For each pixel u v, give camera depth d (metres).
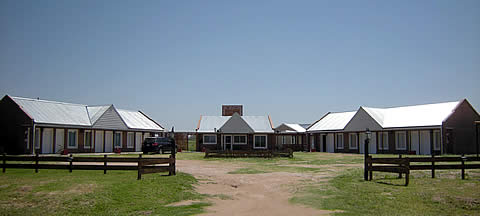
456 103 41.03
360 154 44.31
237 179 18.58
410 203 11.74
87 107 45.94
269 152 35.59
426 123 40.56
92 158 16.98
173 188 14.47
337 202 12.28
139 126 49.12
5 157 17.48
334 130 51.59
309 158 35.16
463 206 11.17
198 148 53.84
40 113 37.91
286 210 11.50
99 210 11.08
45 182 14.05
